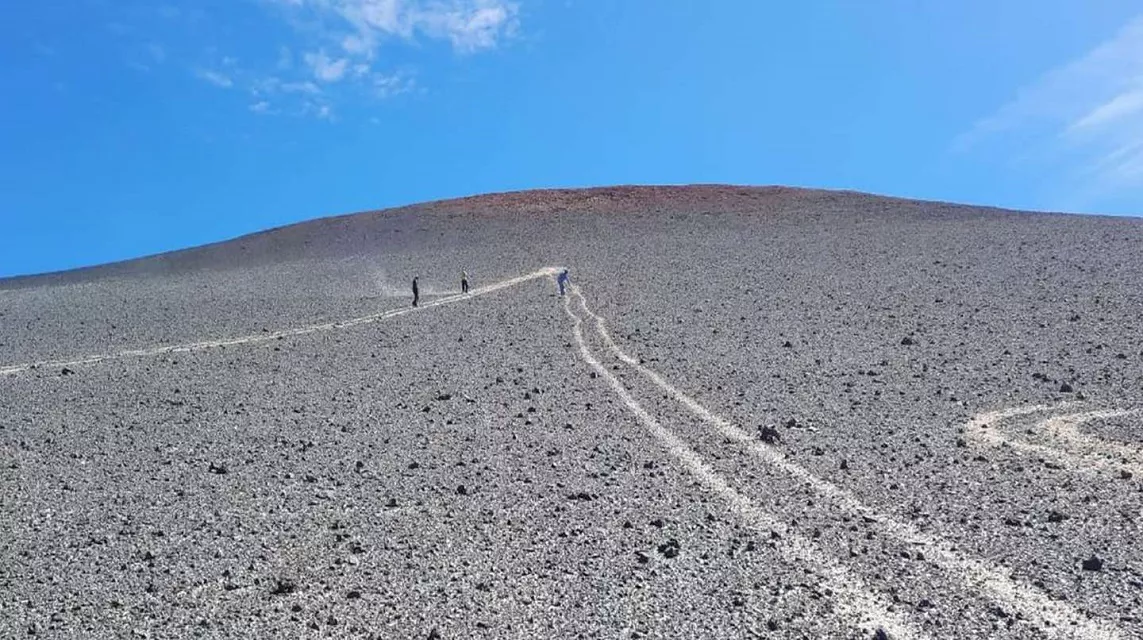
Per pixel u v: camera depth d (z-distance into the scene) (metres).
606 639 7.94
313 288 37.03
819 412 15.99
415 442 15.02
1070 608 8.33
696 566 9.55
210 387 19.94
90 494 12.77
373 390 19.20
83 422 17.20
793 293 29.11
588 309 29.11
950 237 38.38
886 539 10.17
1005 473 12.25
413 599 8.89
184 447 15.18
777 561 9.64
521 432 15.49
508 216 56.88
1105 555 9.45
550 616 8.43
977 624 8.09
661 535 10.49
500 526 10.95
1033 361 18.72
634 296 30.94
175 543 10.72
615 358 21.81
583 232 49.69
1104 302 23.80
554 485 12.48
